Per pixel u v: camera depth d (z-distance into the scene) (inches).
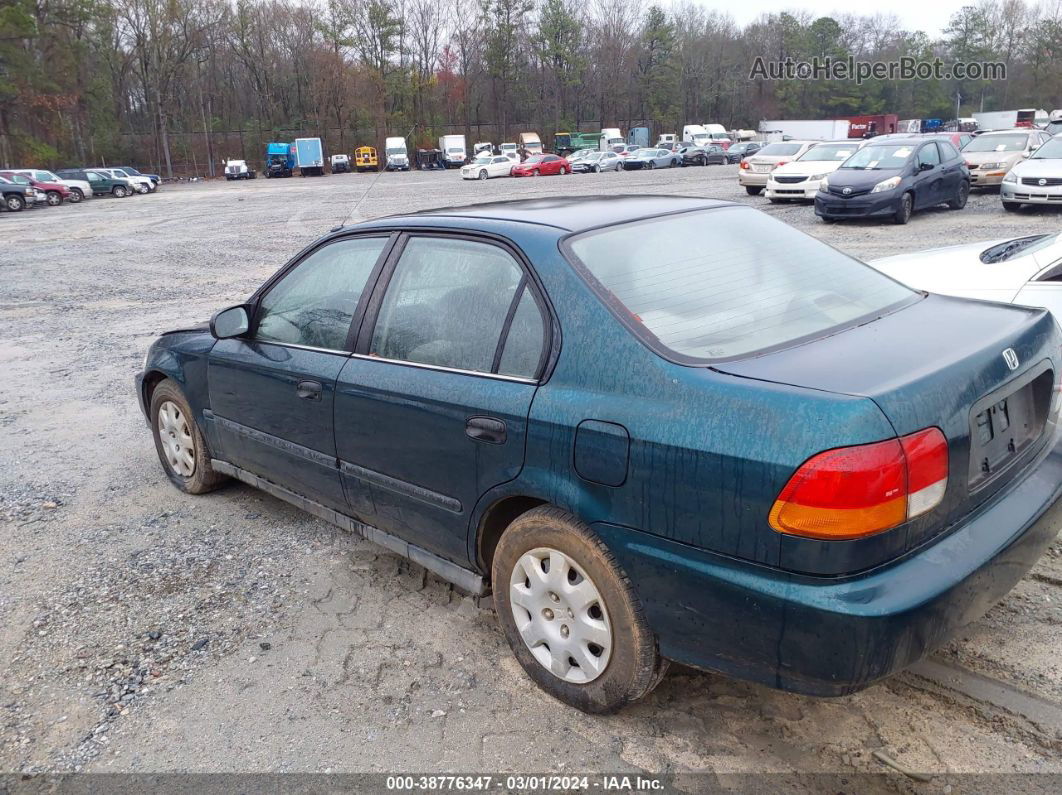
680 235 123.4
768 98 4357.8
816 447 83.9
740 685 116.8
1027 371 104.6
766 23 4421.8
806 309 113.4
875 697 111.8
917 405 87.3
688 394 93.9
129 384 299.3
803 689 89.3
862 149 684.1
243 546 166.7
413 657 127.0
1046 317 115.1
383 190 1578.5
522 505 117.2
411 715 113.8
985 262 201.0
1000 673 114.9
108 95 3223.4
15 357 354.6
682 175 1660.9
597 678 107.3
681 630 96.5
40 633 138.2
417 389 122.0
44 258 724.7
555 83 3878.0
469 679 121.1
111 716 116.6
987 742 102.5
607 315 103.9
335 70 3484.3
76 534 175.9
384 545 141.1
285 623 138.1
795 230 138.3
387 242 137.6
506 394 110.2
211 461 184.9
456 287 123.2
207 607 144.1
